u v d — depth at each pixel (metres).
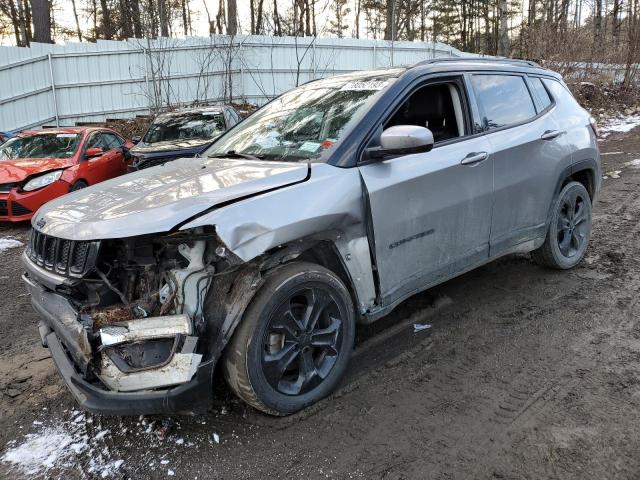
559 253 4.63
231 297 2.64
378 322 4.00
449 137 3.72
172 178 3.13
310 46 17.16
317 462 2.53
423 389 3.10
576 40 18.47
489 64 4.14
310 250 3.02
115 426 2.90
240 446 2.67
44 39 18.97
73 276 2.59
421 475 2.40
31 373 3.58
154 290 2.64
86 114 16.73
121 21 27.08
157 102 16.53
